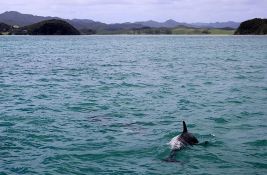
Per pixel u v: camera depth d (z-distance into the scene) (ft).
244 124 71.15
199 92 106.11
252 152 55.93
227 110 82.64
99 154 54.49
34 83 123.65
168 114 79.30
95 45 477.36
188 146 57.57
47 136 62.85
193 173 48.06
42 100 93.71
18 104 88.33
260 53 298.15
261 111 81.41
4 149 56.13
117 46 449.89
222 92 105.81
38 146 57.77
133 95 101.65
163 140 60.85
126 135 63.87
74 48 392.68
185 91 107.96
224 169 49.60
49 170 48.52
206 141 59.21
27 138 61.57
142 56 264.93
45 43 536.83
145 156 53.88
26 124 70.18
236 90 108.99
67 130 66.64
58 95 101.14
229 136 63.62
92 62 211.61
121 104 89.56
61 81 129.18
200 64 198.29
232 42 573.74
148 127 69.05
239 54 287.07
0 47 403.34
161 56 264.72
